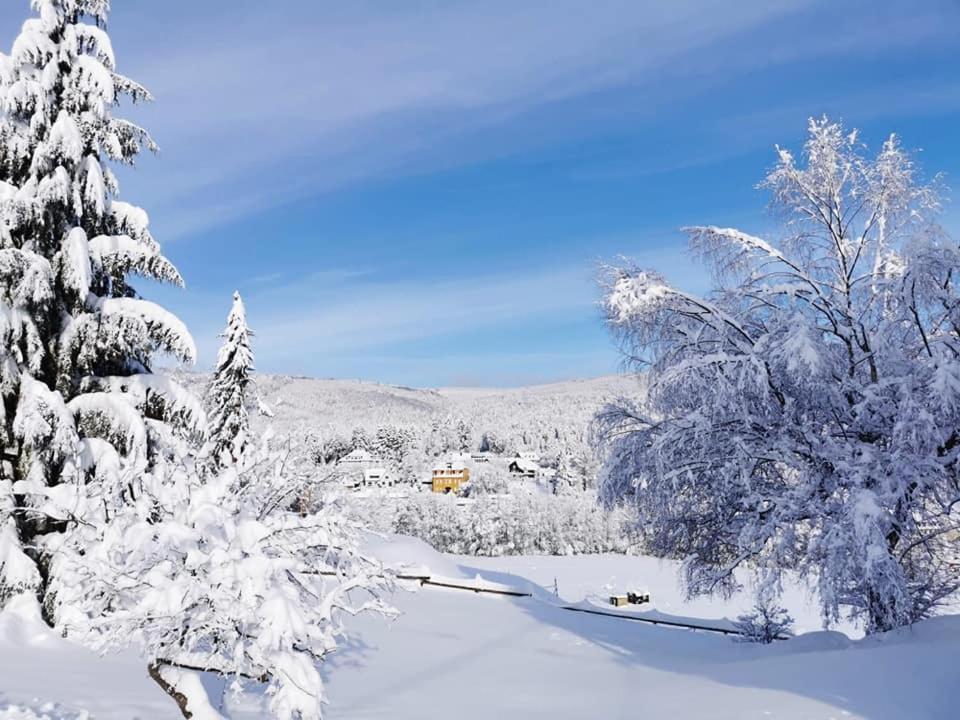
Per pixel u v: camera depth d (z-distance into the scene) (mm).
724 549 15117
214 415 29406
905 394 11805
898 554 12898
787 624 16328
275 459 8883
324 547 8352
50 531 13438
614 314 14758
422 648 14617
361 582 7949
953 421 11719
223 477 7828
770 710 8984
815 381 12445
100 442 13664
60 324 14422
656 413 14953
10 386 12969
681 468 13516
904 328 13281
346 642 14594
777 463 14039
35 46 13734
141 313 14367
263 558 6887
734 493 13969
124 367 15672
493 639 16031
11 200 13016
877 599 12266
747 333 14383
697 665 12992
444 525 73938
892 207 14258
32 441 12633
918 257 11969
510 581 31875
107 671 10562
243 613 6637
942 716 7961
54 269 13836
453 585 25312
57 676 9727
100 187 13898
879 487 12031
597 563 60656
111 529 7305
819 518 12383
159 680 7344
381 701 10516
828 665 10312
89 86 14148
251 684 10469
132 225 15109
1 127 13312
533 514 75438
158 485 7742
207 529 7340
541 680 12266
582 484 112562
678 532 15180
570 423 174250
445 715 9906
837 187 14266
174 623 6652
